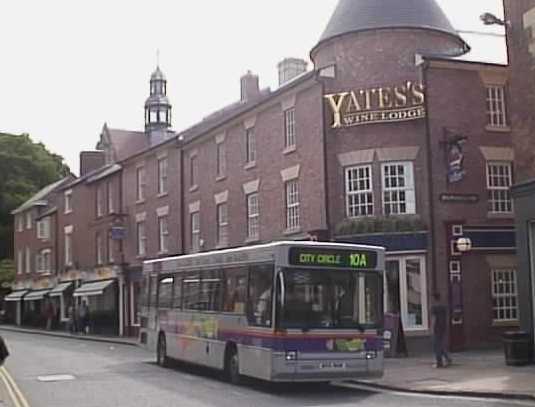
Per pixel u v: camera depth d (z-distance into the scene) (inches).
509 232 1031.0
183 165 1530.5
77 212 2148.1
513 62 810.2
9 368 917.2
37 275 2496.3
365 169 1021.2
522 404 540.4
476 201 1019.3
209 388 690.8
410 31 1031.6
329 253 660.1
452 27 1083.3
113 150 2059.5
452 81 1029.2
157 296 971.9
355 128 1026.7
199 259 834.8
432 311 812.0
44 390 689.0
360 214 1018.7
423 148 1006.4
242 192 1290.6
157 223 1636.3
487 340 1000.2
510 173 1048.2
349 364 650.2
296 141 1130.0
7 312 2832.2
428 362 842.8
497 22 809.5
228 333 733.9
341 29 1052.5
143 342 1020.5
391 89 1010.7
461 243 963.3
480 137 1035.9
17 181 3041.3
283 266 646.5
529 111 788.0
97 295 1955.0
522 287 789.2
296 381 659.4
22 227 2684.5
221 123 1355.8
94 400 612.7
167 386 708.7
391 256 992.2
